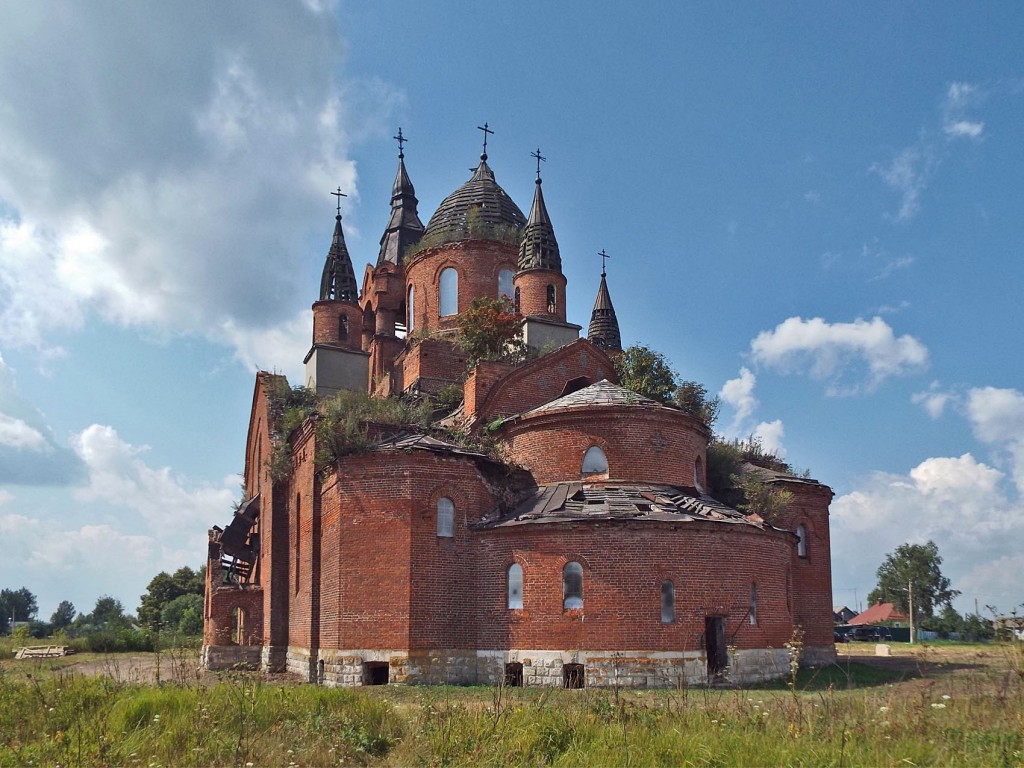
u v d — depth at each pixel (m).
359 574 31.08
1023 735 14.59
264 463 42.84
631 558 28.97
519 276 43.22
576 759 14.43
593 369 40.91
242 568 44.69
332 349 44.56
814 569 39.97
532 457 34.09
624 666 28.14
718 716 16.88
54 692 20.81
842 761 12.95
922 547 101.38
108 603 142.00
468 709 18.62
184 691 19.59
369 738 16.50
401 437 33.91
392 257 57.00
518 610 29.92
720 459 40.12
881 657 42.31
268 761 15.03
